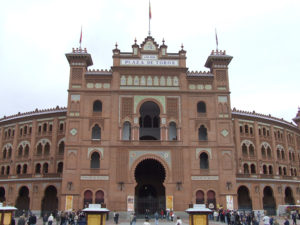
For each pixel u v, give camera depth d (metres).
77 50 53.47
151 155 48.81
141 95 51.66
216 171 48.91
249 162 64.94
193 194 47.69
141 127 58.19
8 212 27.31
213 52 54.84
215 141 50.28
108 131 49.75
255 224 32.78
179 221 24.25
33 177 58.78
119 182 47.41
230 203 47.66
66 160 48.06
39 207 56.84
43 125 65.00
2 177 62.31
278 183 62.97
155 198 54.28
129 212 46.31
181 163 48.84
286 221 27.30
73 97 51.00
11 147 67.25
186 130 50.34
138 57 53.47
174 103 51.66
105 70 52.91
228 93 52.66
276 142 71.00
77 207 46.25
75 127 49.62
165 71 52.94
